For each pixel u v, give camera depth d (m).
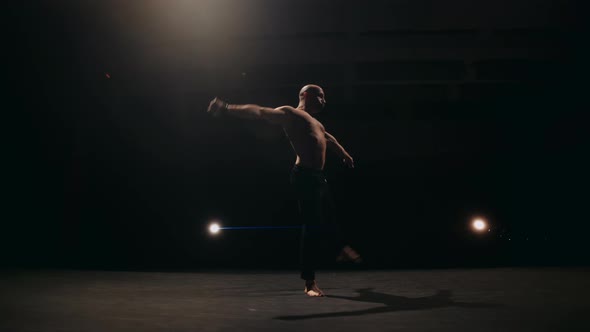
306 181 3.53
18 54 8.30
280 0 7.67
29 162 8.66
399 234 8.09
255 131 8.80
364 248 7.55
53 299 3.36
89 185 8.71
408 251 7.32
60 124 8.66
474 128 8.46
